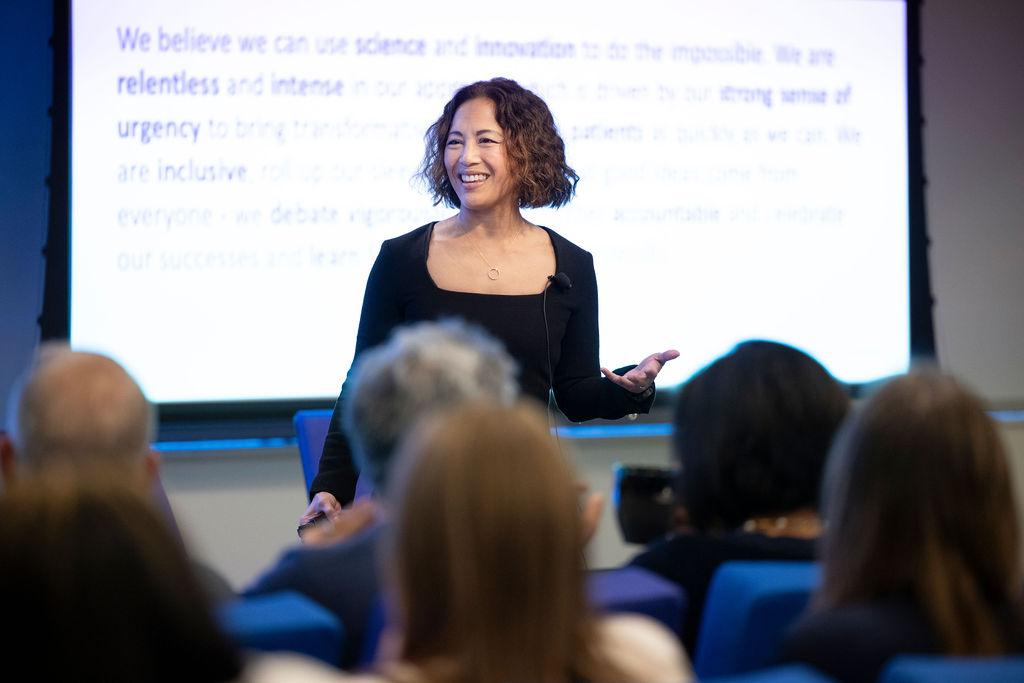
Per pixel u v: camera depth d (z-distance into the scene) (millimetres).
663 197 8805
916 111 9102
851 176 9070
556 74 8602
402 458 2039
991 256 9617
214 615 1883
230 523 8414
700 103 8828
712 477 3164
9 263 8102
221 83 8125
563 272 5316
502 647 1934
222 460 8406
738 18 8867
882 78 9086
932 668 1835
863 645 2293
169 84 8039
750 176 8930
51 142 7875
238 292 8211
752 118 8914
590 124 8664
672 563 3152
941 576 2359
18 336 8117
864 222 9102
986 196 9602
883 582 2422
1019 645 2354
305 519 4965
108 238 7980
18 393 2820
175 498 8328
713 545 3115
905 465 2414
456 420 2012
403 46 8375
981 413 2467
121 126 7973
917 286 9156
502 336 5098
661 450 9133
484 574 1928
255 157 8195
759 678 1830
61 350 3037
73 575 1749
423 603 1969
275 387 8289
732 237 8914
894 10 9086
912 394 2471
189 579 1857
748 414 3117
